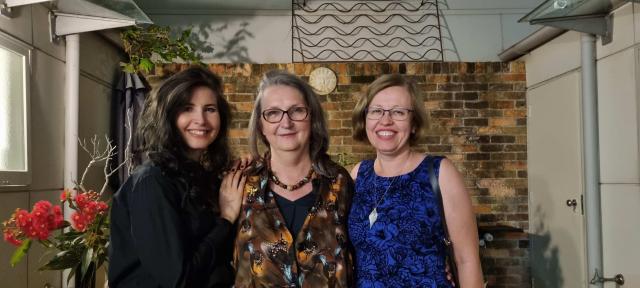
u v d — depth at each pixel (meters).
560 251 3.96
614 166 3.22
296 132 1.69
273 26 4.72
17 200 2.88
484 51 4.75
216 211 1.66
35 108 3.13
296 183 1.71
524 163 4.55
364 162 1.95
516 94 4.55
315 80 4.52
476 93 4.55
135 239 1.48
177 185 1.57
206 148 1.83
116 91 4.37
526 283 4.46
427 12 4.76
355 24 4.74
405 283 1.65
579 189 3.66
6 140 2.84
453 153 4.54
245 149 4.46
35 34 3.16
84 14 3.41
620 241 3.17
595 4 3.08
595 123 3.38
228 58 4.69
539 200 4.31
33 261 3.04
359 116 1.91
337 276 1.62
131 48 4.19
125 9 3.29
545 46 4.16
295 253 1.59
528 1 4.75
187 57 4.37
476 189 4.54
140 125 1.69
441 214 1.68
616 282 3.20
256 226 1.62
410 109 1.80
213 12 4.70
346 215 1.77
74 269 2.24
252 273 1.59
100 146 4.07
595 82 3.39
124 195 1.57
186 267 1.46
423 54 4.74
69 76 3.52
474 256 1.67
